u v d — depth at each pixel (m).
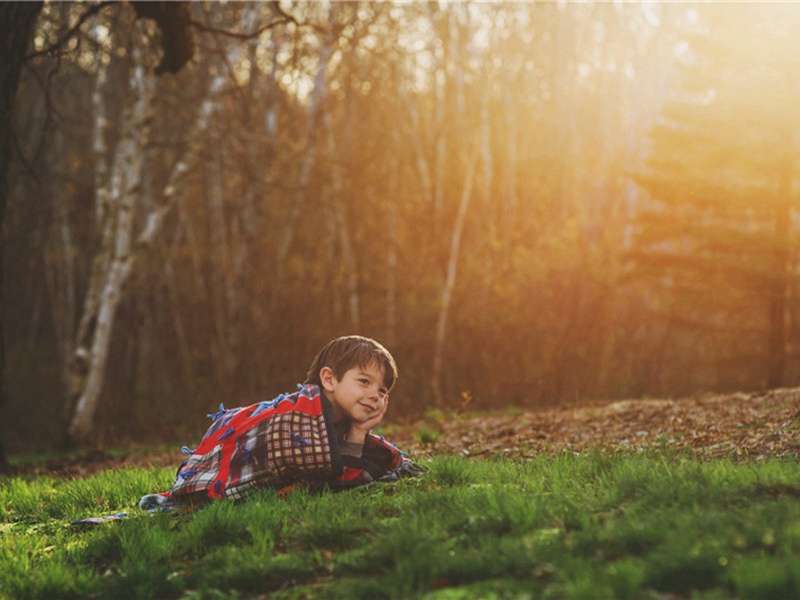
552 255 27.61
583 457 5.57
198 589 3.42
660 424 8.45
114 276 20.02
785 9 19.72
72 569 3.78
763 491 3.81
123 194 20.11
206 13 13.66
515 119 30.55
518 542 3.29
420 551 3.27
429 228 29.53
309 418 4.64
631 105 31.58
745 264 20.47
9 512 5.82
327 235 29.30
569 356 26.25
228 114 26.67
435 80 29.16
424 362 27.55
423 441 9.17
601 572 2.86
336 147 30.45
